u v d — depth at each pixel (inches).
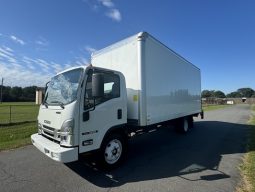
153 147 320.8
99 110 204.8
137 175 208.5
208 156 273.7
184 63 388.2
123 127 232.5
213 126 541.3
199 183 189.5
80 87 190.4
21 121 575.5
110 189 178.1
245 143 345.4
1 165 233.5
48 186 182.5
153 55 269.9
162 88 296.0
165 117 307.6
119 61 265.3
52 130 200.1
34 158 257.8
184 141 362.6
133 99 247.9
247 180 193.0
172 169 225.8
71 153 180.1
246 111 1176.2
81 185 185.2
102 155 211.9
